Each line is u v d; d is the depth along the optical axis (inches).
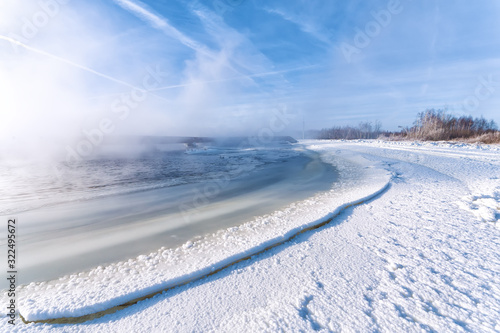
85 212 243.1
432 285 97.7
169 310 90.0
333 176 431.2
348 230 162.4
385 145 1082.7
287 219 194.7
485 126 1498.5
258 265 121.3
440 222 170.2
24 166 681.6
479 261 115.0
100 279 115.8
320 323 80.1
